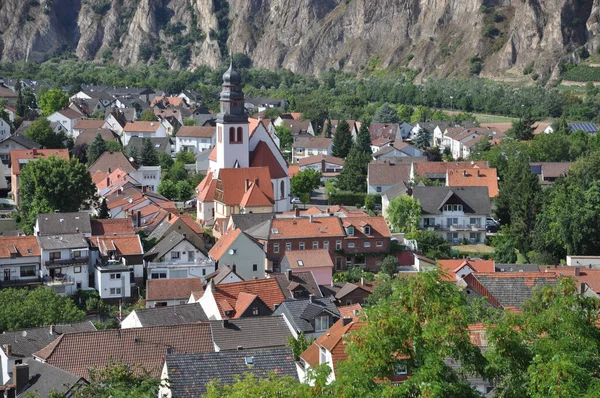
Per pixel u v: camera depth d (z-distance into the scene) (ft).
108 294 483.92
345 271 529.45
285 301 382.42
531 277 377.71
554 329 197.57
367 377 184.34
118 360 319.27
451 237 606.55
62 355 321.32
